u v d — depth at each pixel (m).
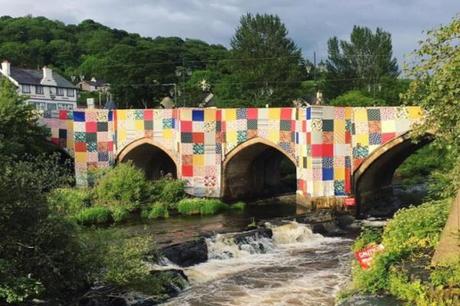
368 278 11.87
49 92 80.31
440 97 13.46
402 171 48.75
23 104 36.50
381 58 84.50
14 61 108.31
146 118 38.25
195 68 104.88
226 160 36.97
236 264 21.55
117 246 16.77
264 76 77.38
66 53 124.94
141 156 40.88
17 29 130.62
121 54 79.81
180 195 35.81
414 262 11.66
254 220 30.09
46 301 13.91
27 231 13.70
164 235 25.89
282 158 48.09
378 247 13.85
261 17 81.62
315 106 32.47
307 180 33.41
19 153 30.78
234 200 38.03
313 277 19.08
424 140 33.19
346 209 32.47
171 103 65.88
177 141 37.16
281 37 81.44
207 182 37.06
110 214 30.61
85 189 34.41
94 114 39.16
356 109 32.78
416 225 13.63
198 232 26.52
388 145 32.28
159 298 16.44
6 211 13.12
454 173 14.48
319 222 28.38
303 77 85.06
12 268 13.12
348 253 23.14
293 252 23.80
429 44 13.88
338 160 32.91
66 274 14.70
